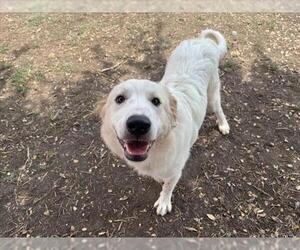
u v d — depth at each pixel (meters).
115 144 0.50
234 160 0.70
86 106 0.81
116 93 0.48
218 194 0.65
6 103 0.82
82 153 0.71
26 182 0.66
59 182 0.66
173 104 0.50
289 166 0.69
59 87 0.86
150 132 0.43
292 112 0.80
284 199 0.64
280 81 0.88
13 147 0.72
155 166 0.51
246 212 0.62
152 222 0.61
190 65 0.62
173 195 0.64
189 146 0.57
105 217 0.61
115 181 0.66
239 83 0.87
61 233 0.59
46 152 0.71
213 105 0.70
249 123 0.77
